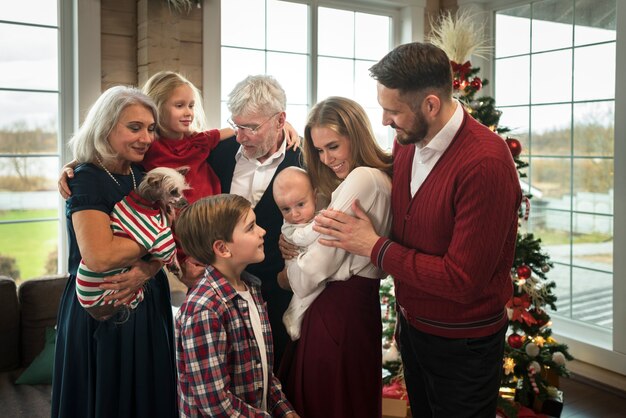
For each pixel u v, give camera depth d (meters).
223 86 4.02
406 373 2.25
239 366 1.85
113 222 1.92
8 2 3.35
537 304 3.47
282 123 2.29
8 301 3.28
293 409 2.02
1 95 3.37
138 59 3.50
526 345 3.42
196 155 2.32
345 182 1.99
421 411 2.24
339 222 1.93
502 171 1.77
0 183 3.41
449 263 1.80
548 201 4.39
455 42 3.50
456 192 1.83
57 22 3.46
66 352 2.00
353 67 4.54
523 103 4.51
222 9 3.98
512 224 1.96
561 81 4.25
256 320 1.93
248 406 1.81
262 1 4.12
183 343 1.80
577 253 4.22
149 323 2.05
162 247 1.92
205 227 1.85
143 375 2.02
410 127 1.83
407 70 1.77
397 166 2.04
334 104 2.03
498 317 2.01
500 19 4.63
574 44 4.15
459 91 3.44
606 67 3.97
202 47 3.67
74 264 2.02
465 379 1.99
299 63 4.31
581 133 4.14
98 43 3.37
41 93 3.47
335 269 2.01
